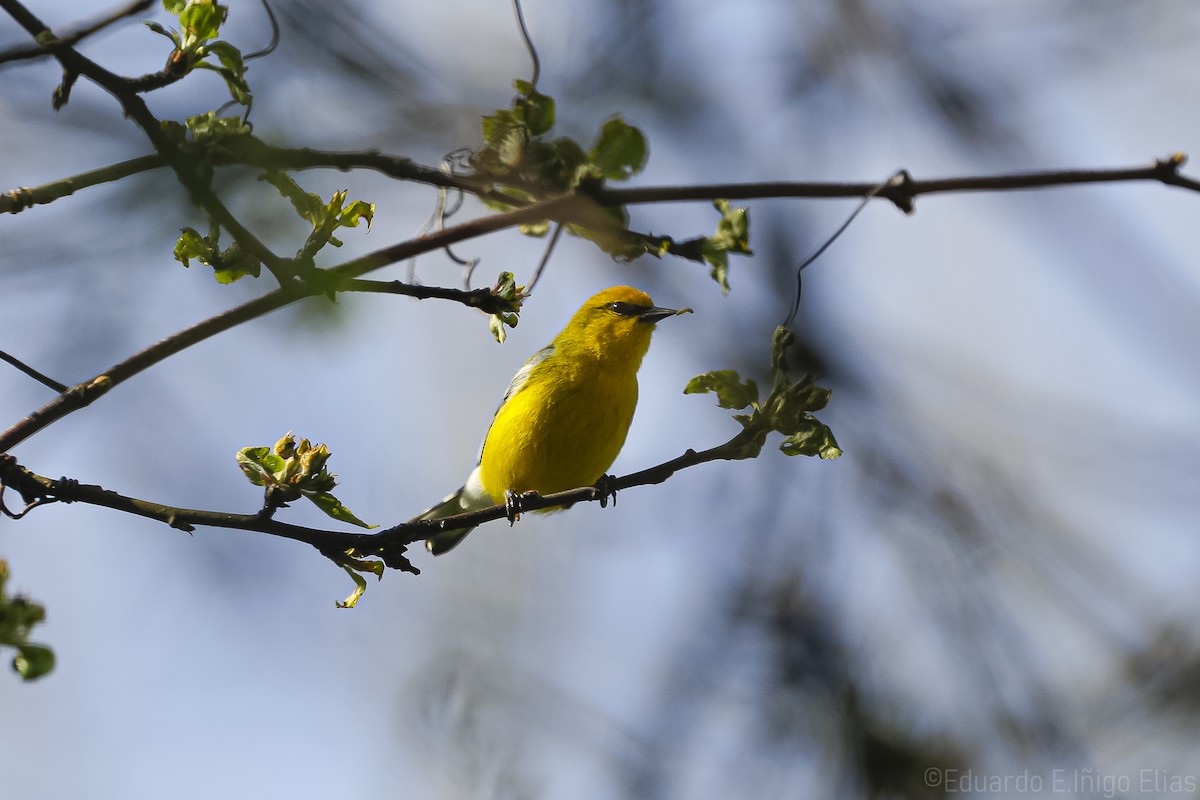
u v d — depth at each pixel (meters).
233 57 6.60
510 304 6.66
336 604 6.43
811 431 6.62
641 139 8.98
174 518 6.09
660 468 6.75
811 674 13.98
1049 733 13.36
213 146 6.61
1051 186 8.45
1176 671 13.59
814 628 14.31
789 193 8.51
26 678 4.83
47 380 6.30
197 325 6.64
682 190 8.53
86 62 6.16
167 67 6.44
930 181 8.41
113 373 6.38
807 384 6.66
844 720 13.66
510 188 8.95
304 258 6.39
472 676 14.55
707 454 6.73
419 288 6.61
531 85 8.86
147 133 6.21
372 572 6.46
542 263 8.95
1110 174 8.49
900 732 13.44
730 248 8.78
